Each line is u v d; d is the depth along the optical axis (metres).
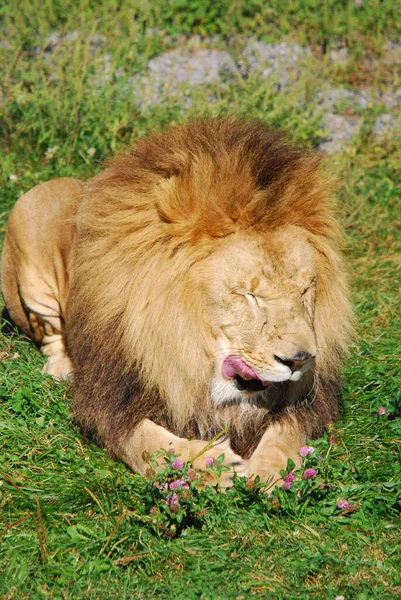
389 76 22.48
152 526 8.27
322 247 9.54
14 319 12.48
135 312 9.25
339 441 10.32
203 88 20.09
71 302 10.54
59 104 17.92
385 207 16.97
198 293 9.02
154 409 9.48
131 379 9.49
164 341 9.14
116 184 9.62
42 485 9.05
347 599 7.55
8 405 10.36
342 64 22.36
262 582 7.72
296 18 24.03
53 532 8.30
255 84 19.45
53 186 11.66
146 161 9.66
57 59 20.20
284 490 8.83
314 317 9.56
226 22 23.59
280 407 9.80
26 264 11.62
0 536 8.16
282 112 18.69
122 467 9.60
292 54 22.05
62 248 11.29
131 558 7.89
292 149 9.86
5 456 9.48
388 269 15.33
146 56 21.41
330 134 19.69
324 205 9.59
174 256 9.09
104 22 22.78
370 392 11.37
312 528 8.52
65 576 7.70
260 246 8.95
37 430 10.02
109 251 9.47
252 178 9.02
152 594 7.48
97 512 8.66
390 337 13.16
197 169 9.01
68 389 10.95
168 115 18.16
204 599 7.45
